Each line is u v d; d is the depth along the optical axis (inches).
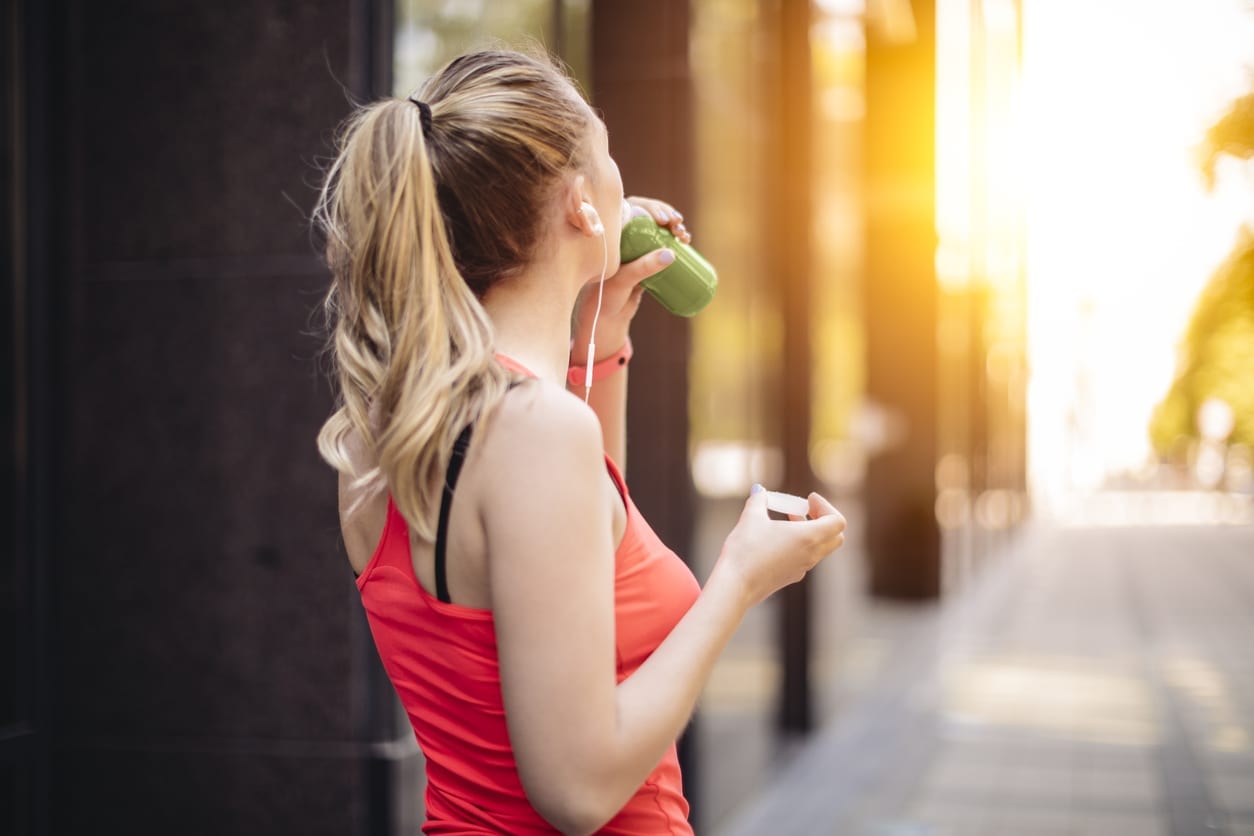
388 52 112.7
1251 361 1397.6
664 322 164.1
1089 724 267.0
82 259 116.3
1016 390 1041.5
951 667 342.6
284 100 112.2
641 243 60.9
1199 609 475.5
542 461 43.3
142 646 114.7
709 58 189.2
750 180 225.8
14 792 111.9
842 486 478.3
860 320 477.4
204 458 113.9
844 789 216.2
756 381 232.7
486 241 48.2
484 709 46.5
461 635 46.1
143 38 114.7
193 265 114.1
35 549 114.3
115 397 115.4
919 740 253.1
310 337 112.0
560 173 49.0
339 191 49.7
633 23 162.7
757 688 222.1
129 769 114.3
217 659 113.3
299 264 112.1
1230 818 195.9
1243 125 390.9
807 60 253.4
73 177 116.1
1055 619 446.6
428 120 48.5
